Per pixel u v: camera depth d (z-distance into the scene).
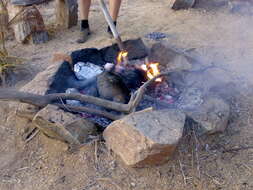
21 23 4.63
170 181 2.67
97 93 3.23
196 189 2.64
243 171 2.76
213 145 2.93
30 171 2.86
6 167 2.92
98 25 5.32
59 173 2.79
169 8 5.88
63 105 2.92
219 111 3.01
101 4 3.86
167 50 3.71
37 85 3.15
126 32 4.98
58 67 3.33
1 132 3.19
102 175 2.71
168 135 2.54
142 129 2.57
